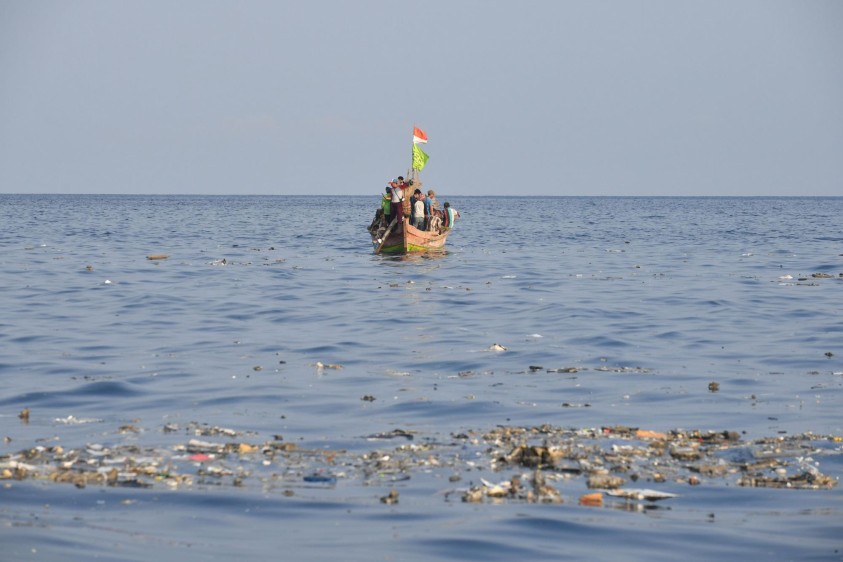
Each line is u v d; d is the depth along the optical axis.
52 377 40.00
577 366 42.88
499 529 22.61
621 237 153.00
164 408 34.84
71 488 25.14
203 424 32.47
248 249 118.50
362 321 56.50
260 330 53.25
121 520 22.89
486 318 57.56
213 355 45.47
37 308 61.62
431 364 43.38
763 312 60.09
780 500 25.00
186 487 25.41
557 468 27.52
